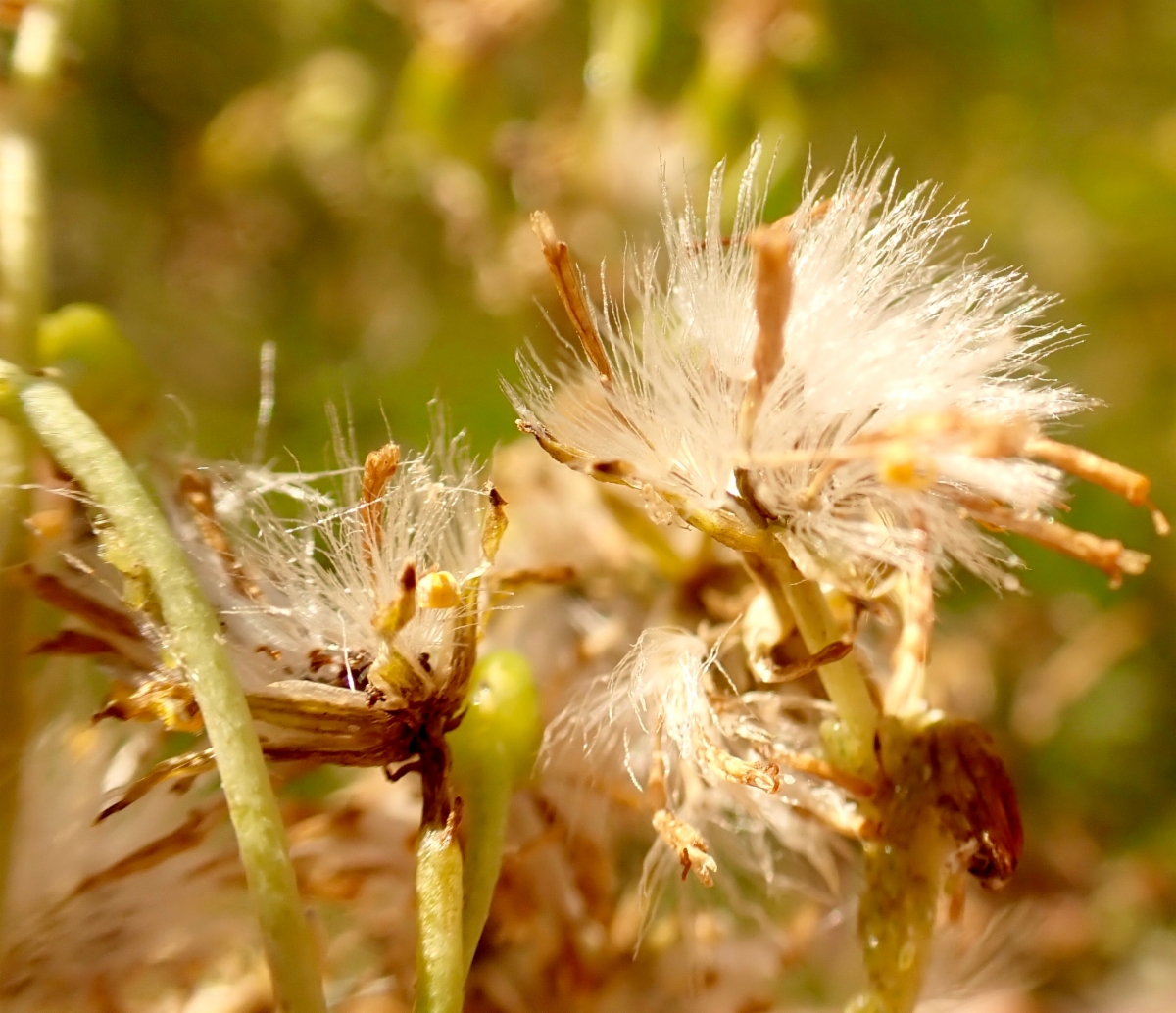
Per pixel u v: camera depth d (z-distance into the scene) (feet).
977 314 0.24
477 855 0.24
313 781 0.30
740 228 0.25
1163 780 0.45
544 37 0.45
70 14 0.29
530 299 0.40
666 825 0.24
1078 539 0.23
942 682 0.30
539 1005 0.27
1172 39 0.58
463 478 0.26
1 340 0.27
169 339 0.44
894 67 0.54
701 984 0.27
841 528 0.23
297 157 0.47
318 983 0.23
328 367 0.43
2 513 0.25
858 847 0.27
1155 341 0.52
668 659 0.25
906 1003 0.24
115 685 0.24
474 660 0.24
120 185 0.46
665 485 0.23
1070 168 0.56
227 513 0.25
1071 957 0.39
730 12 0.40
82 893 0.25
